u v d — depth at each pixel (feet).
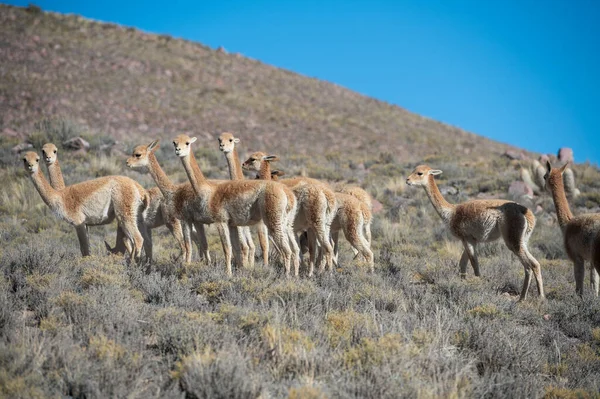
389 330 73.36
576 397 63.87
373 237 169.17
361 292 94.22
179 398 54.95
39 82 396.37
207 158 276.00
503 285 116.78
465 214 116.57
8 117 326.44
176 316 75.00
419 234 170.50
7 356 59.57
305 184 118.32
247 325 72.38
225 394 55.06
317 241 125.80
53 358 60.64
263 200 106.22
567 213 109.19
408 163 286.05
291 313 76.28
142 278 95.40
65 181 201.05
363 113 573.33
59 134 271.28
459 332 77.36
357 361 63.31
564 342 84.02
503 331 77.97
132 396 54.60
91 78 437.17
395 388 57.57
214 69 565.12
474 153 497.46
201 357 60.08
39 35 484.74
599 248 97.35
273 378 60.23
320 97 595.06
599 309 94.07
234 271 108.06
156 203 124.16
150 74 491.31
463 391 59.36
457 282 104.01
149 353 66.23
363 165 286.66
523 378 67.72
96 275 90.89
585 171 240.73
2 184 200.85
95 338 65.36
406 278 110.63
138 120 387.75
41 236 150.00
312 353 63.36
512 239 109.70
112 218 121.49
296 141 428.15
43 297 81.20
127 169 233.76
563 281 120.98
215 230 167.02
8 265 100.12
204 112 443.32
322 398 54.34
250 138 409.90
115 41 541.75
